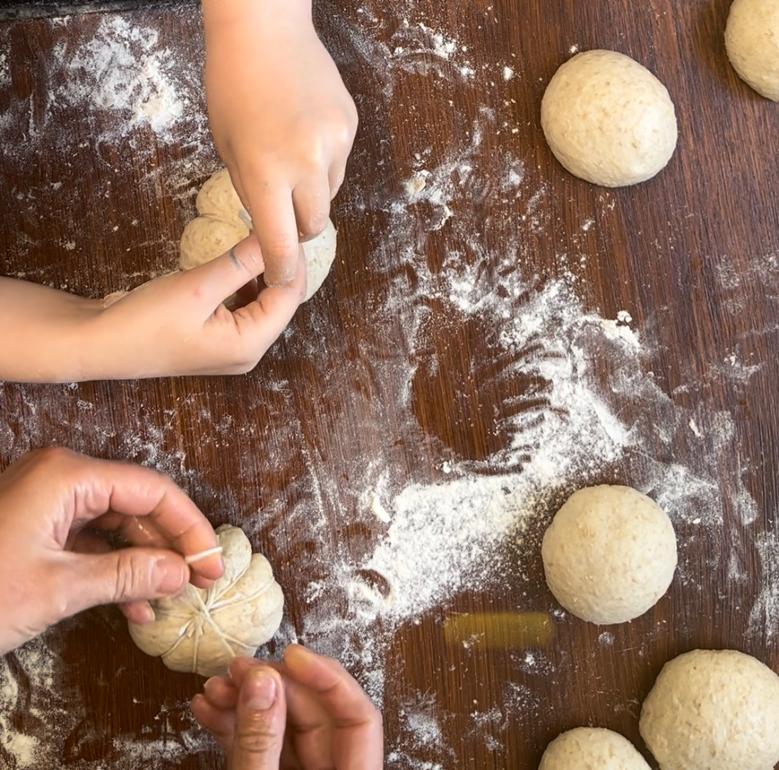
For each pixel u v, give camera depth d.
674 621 0.86
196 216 0.87
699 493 0.87
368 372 0.87
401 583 0.86
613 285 0.87
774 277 0.87
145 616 0.81
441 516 0.86
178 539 0.81
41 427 0.86
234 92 0.77
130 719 0.85
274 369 0.87
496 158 0.87
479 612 0.86
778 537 0.86
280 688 0.76
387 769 0.86
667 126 0.85
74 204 0.86
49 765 0.85
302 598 0.86
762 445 0.86
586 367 0.87
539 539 0.86
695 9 0.87
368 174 0.87
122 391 0.86
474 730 0.86
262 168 0.76
